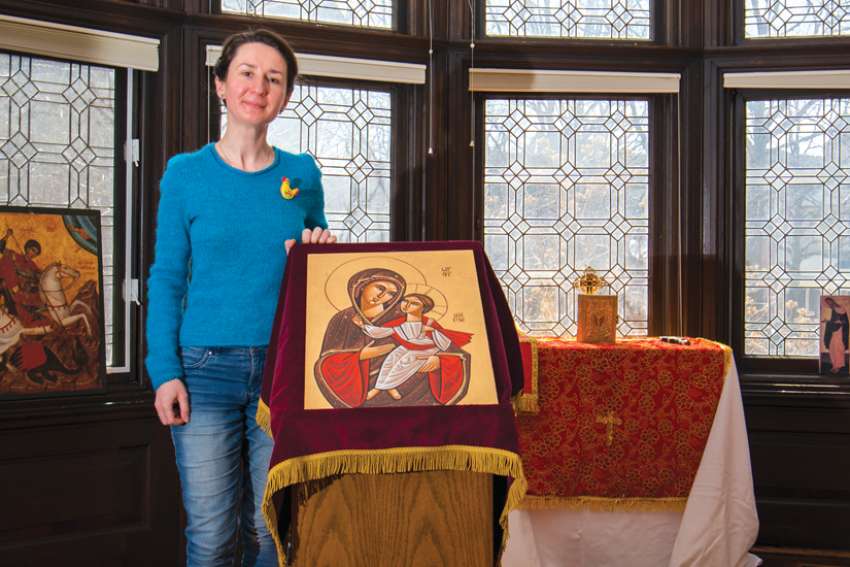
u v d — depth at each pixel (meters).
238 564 3.07
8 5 2.84
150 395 3.10
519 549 2.94
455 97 3.43
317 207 2.08
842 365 3.42
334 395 1.66
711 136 3.50
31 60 2.98
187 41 3.15
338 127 3.40
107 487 3.03
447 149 3.43
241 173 1.90
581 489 2.94
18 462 2.88
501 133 3.54
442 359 1.72
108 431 3.02
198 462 1.83
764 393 3.40
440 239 3.43
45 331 2.88
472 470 1.64
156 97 3.15
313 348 1.72
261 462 1.89
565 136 3.56
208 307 1.85
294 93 3.34
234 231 1.86
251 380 1.86
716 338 3.48
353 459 1.62
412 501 1.70
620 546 2.98
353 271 1.86
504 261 3.55
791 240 3.56
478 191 3.52
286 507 1.79
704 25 3.50
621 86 3.48
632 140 3.58
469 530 1.71
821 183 3.55
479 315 1.79
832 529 3.39
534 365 2.88
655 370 2.93
